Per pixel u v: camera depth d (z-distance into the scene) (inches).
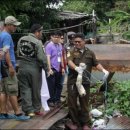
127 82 265.3
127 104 245.9
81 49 215.9
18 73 221.1
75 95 214.8
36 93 220.8
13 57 213.8
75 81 214.2
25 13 525.3
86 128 214.7
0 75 208.7
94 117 235.3
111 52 261.0
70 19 580.7
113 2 746.2
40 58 216.5
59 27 590.9
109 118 235.9
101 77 275.0
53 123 204.8
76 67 210.4
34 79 219.1
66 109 237.8
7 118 215.5
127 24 440.1
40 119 214.2
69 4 753.0
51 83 243.4
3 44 206.5
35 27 220.7
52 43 245.3
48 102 246.5
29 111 217.9
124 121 231.1
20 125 201.5
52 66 243.6
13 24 210.5
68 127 213.9
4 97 213.8
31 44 217.8
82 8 737.0
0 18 462.9
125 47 262.2
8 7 490.6
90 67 217.6
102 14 745.0
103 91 269.3
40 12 528.1
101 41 368.8
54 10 563.2
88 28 549.6
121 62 252.2
